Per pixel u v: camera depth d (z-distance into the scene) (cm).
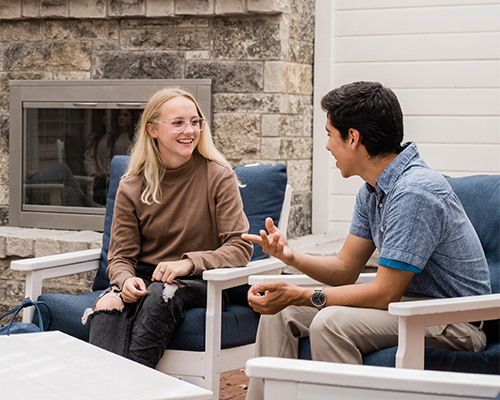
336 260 248
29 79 475
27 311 287
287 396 139
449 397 131
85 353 196
